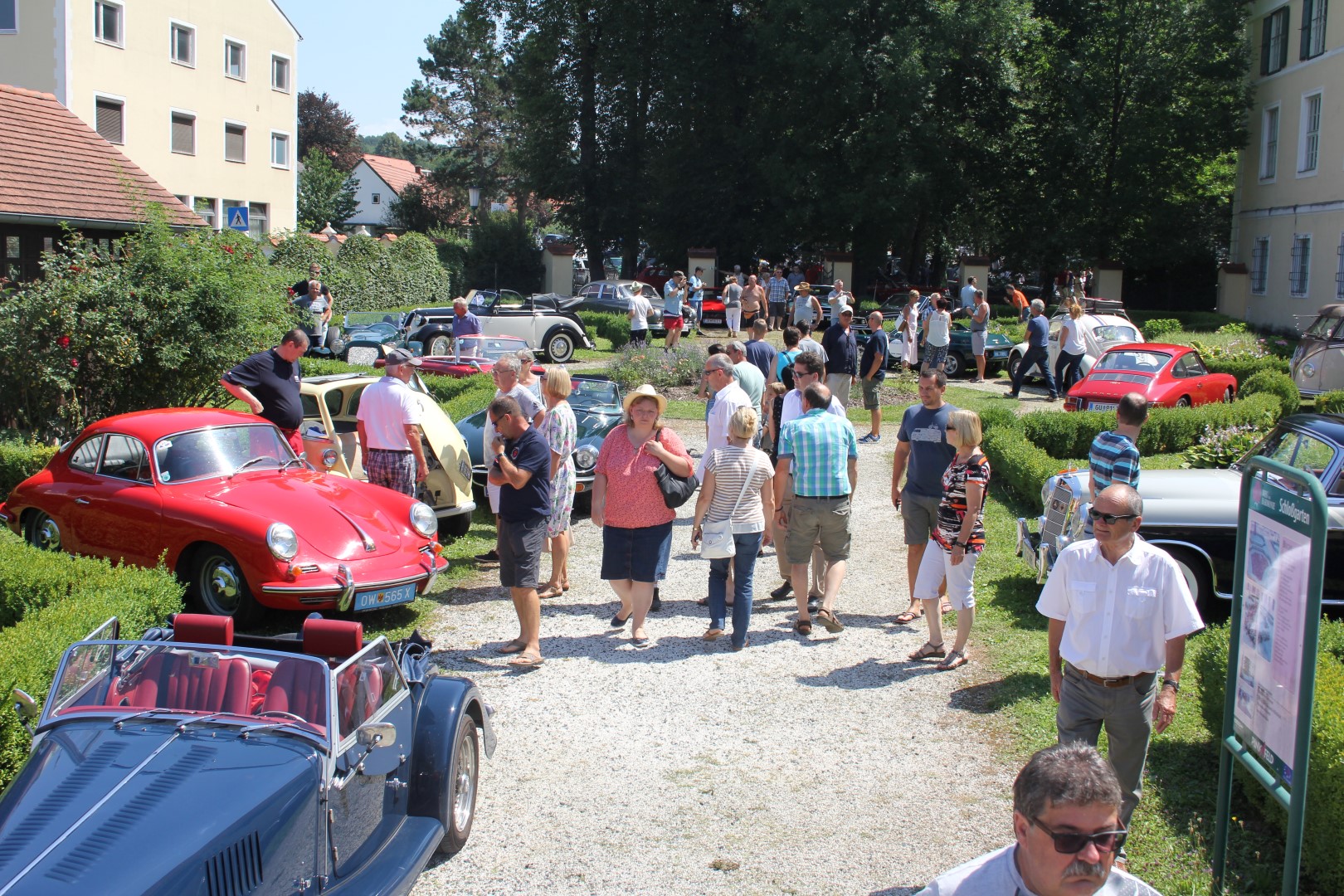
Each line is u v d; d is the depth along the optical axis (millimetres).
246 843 3557
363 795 4254
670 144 42438
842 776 5730
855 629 8047
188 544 7672
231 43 37781
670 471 7516
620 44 41688
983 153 39625
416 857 4285
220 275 13508
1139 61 36312
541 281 48938
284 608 7418
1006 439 12789
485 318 24297
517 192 73125
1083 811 2518
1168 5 35812
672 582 9383
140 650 4340
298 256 32656
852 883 4719
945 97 38094
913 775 5727
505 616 8344
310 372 18156
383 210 83375
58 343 12555
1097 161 38281
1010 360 23531
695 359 21453
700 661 7379
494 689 6887
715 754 5996
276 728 3998
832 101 36812
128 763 3814
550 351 25141
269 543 7328
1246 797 5355
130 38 33094
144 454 8102
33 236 17672
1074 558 4617
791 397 9328
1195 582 7922
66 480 8430
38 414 13180
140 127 33781
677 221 42031
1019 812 2611
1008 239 40875
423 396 10734
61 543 8344
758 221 41312
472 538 10617
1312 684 3709
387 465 9133
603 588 9164
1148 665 4531
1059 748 2652
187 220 19156
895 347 23641
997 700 6586
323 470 9969
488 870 4812
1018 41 36625
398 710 4680
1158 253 38781
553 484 8695
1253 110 35188
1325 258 29891
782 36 37656
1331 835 4480
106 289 12805
